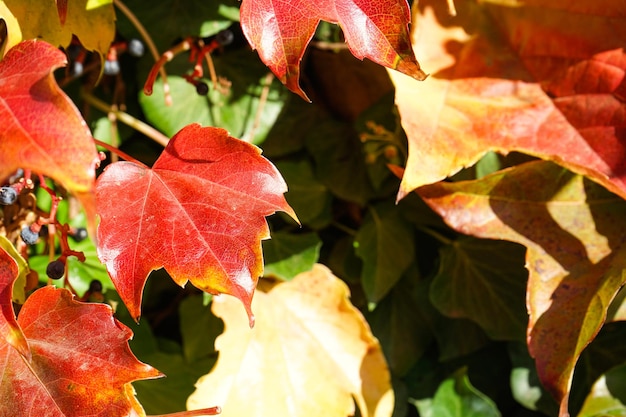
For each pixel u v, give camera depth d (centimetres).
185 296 73
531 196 61
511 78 62
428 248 73
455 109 60
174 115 67
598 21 61
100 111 67
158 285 71
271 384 65
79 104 67
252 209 51
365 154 71
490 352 74
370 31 51
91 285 60
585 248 60
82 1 57
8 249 55
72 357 52
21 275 56
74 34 59
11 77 48
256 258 51
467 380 71
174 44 67
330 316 67
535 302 59
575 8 61
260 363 65
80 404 51
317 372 66
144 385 67
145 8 65
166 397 67
